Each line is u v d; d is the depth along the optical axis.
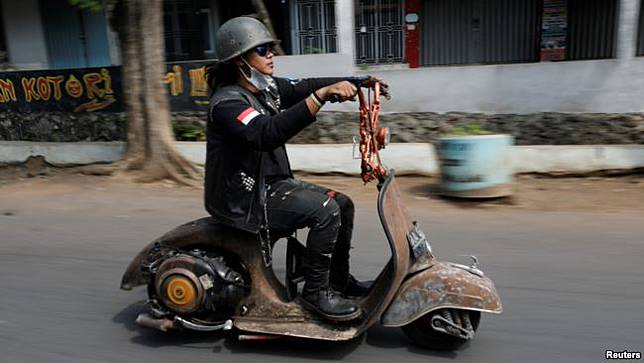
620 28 8.30
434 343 3.21
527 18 12.88
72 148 8.94
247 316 3.23
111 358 3.25
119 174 7.81
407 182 7.32
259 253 3.21
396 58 13.16
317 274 3.12
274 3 13.13
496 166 6.24
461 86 9.03
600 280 4.13
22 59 14.30
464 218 5.75
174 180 7.67
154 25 7.58
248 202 3.08
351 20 9.38
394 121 9.11
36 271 4.62
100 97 9.76
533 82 8.72
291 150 7.98
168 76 9.49
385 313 3.12
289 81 3.51
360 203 6.48
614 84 8.41
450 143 6.32
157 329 3.34
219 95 3.01
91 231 5.66
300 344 3.34
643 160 7.07
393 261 2.99
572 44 12.86
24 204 6.82
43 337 3.52
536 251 4.75
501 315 3.64
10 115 10.38
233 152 3.04
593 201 6.26
